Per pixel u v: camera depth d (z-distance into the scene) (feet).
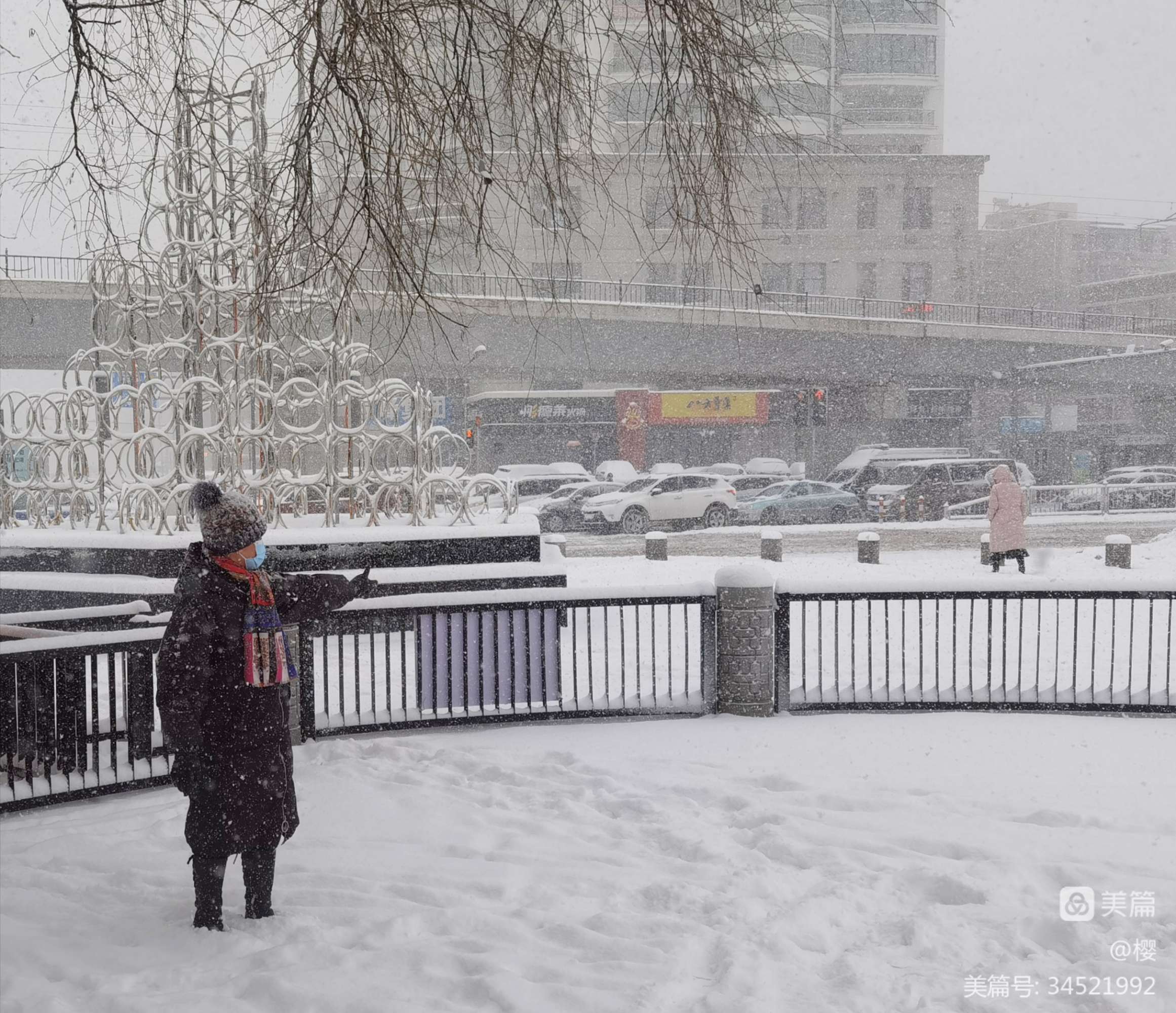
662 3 19.81
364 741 23.61
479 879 15.43
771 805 18.76
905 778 20.36
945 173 191.11
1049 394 197.36
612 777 20.70
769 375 166.50
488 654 25.50
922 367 170.30
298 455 42.19
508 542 39.86
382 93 18.57
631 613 44.01
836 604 26.25
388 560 38.42
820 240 190.29
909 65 200.75
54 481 41.04
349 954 12.80
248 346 38.06
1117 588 25.68
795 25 23.06
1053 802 18.78
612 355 144.46
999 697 26.14
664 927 13.60
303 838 17.43
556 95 19.61
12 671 19.21
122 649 20.17
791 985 12.01
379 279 20.89
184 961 12.84
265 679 13.50
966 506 112.98
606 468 126.00
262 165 23.29
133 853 16.80
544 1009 11.41
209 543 13.44
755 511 105.91
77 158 24.20
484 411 156.46
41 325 110.01
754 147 22.11
